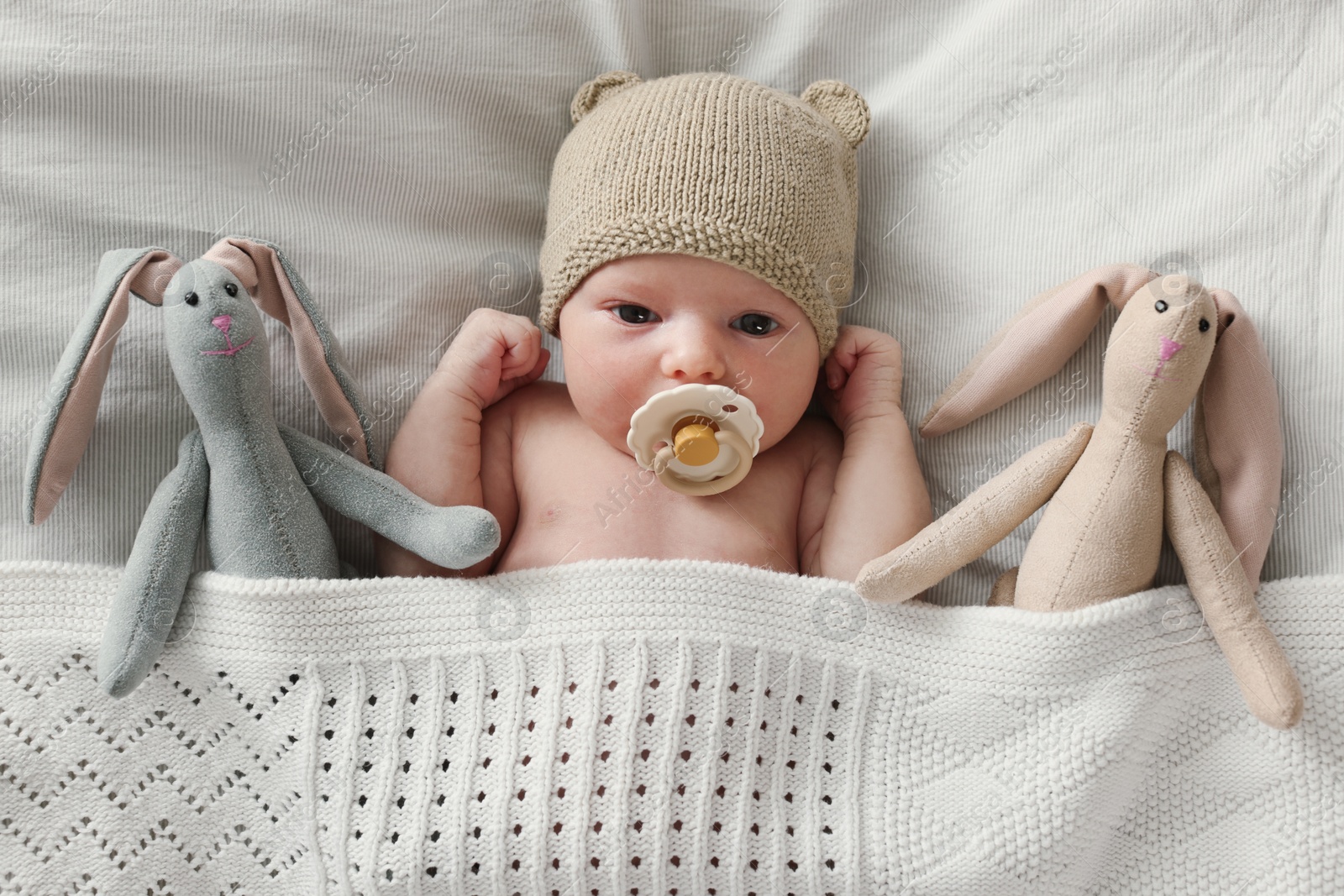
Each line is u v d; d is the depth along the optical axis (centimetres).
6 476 114
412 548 107
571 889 98
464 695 101
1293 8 114
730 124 109
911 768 101
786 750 101
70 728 102
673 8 131
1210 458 107
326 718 101
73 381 104
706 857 98
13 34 114
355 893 98
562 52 129
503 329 120
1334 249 111
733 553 116
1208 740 103
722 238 104
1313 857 99
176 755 103
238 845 102
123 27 116
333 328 124
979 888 100
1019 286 122
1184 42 117
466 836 98
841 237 116
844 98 123
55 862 101
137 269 106
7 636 103
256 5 119
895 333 126
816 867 99
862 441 119
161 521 102
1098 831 102
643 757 98
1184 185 117
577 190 112
